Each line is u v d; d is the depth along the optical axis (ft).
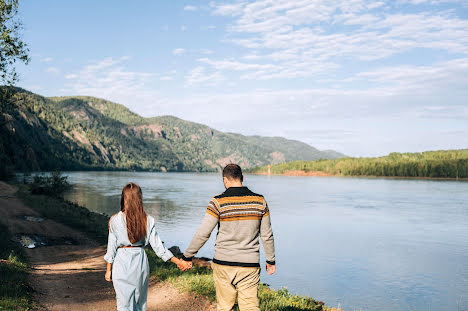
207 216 12.07
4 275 24.97
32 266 34.09
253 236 12.06
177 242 84.28
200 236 12.04
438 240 96.02
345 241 92.43
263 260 68.23
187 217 131.95
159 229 104.68
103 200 173.17
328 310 26.35
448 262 70.28
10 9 43.42
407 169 616.80
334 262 68.39
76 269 34.91
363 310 42.22
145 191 279.08
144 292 13.43
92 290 26.35
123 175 603.26
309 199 226.99
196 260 51.01
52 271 32.94
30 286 24.54
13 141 487.61
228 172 12.64
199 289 24.44
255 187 368.48
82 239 56.44
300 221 129.90
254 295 12.06
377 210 167.22
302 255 74.33
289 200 220.23
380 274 60.18
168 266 32.96
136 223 13.01
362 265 66.39
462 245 89.04
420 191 298.56
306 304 25.77
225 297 12.16
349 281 55.16
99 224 73.41
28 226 59.21
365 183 448.24
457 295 49.65
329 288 51.11
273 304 22.43
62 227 64.28
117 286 12.76
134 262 13.03
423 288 52.47
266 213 12.28
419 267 65.77
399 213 155.63
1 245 39.04
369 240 94.38
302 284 52.80
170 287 25.96
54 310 20.62
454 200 219.61
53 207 88.02
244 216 11.90
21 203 86.89
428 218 140.05
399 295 49.06
